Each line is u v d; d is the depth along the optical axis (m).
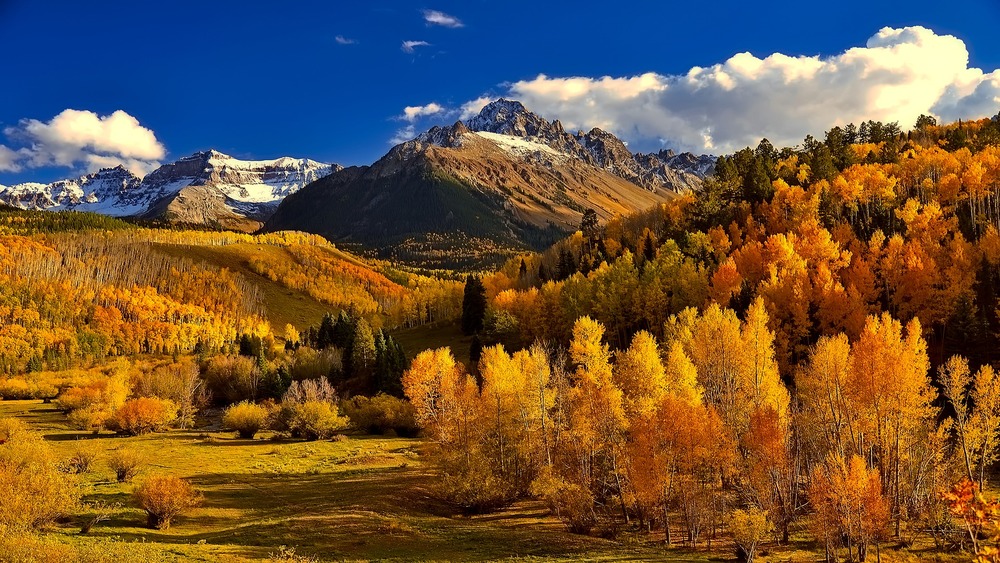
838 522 40.09
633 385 54.91
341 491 54.78
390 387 105.06
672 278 96.62
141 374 132.50
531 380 57.28
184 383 109.94
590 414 50.62
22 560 26.11
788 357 78.00
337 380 120.81
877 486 38.72
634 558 39.91
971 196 108.50
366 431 92.69
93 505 44.41
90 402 98.00
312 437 86.12
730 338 60.59
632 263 111.25
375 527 43.78
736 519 39.53
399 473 62.25
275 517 45.78
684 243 117.44
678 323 78.81
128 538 37.31
